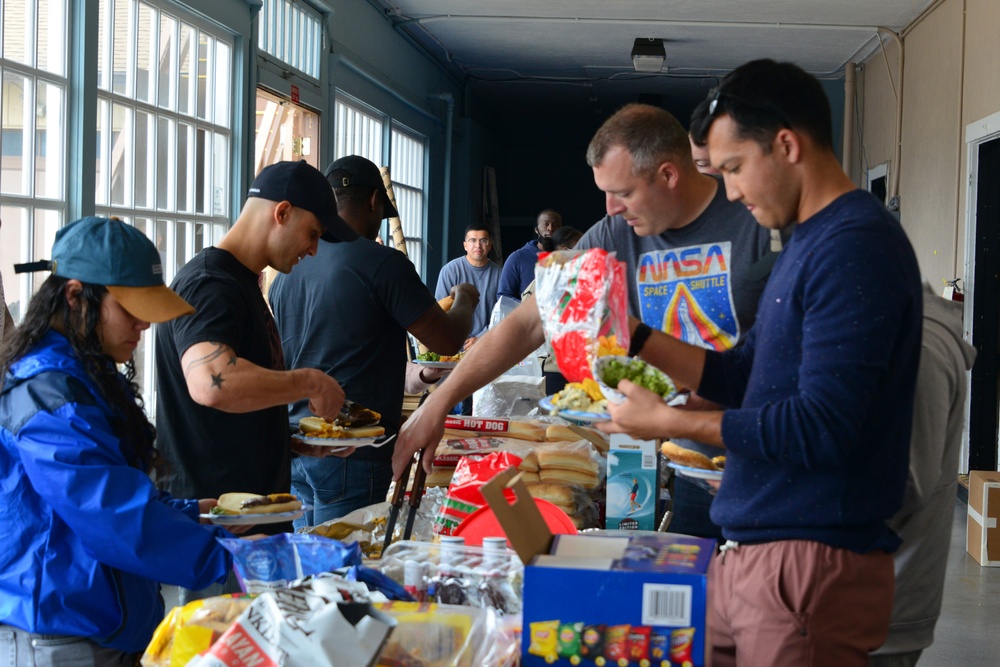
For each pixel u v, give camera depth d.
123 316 1.77
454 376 2.15
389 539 2.04
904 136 8.48
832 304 1.35
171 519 1.67
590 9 8.41
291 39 6.36
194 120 4.96
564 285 1.51
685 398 1.52
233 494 2.01
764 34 9.03
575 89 12.48
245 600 1.42
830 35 8.91
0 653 1.74
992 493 4.96
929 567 1.92
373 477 2.99
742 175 1.45
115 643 1.78
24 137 3.64
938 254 7.47
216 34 5.14
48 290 1.74
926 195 7.81
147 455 1.84
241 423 2.37
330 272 2.96
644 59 9.30
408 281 2.96
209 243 5.20
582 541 1.55
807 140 1.42
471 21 8.91
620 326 1.51
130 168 4.41
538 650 1.37
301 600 1.31
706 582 1.34
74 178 3.91
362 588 1.42
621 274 1.51
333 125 7.16
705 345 2.18
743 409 1.39
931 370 1.82
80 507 1.63
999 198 6.68
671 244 2.21
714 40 9.38
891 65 8.85
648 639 1.35
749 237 2.13
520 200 16.03
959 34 7.04
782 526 1.47
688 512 2.29
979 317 6.78
